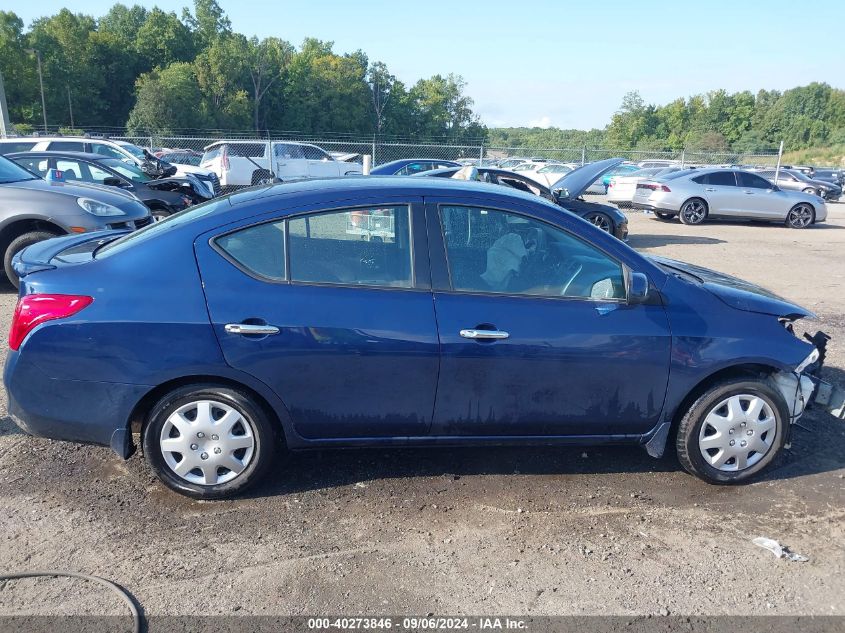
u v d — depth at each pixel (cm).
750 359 364
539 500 365
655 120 9412
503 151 3344
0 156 830
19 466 383
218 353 329
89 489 362
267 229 342
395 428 355
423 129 8388
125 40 8412
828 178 3794
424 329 339
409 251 349
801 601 288
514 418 358
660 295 362
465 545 323
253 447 349
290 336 331
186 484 349
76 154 1145
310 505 354
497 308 346
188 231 341
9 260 737
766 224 1908
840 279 1017
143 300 329
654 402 365
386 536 329
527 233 361
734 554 321
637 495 372
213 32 9262
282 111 7931
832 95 9375
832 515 356
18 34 6988
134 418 346
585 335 349
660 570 307
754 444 376
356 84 8025
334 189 354
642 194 1858
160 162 1382
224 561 306
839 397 397
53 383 332
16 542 315
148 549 313
